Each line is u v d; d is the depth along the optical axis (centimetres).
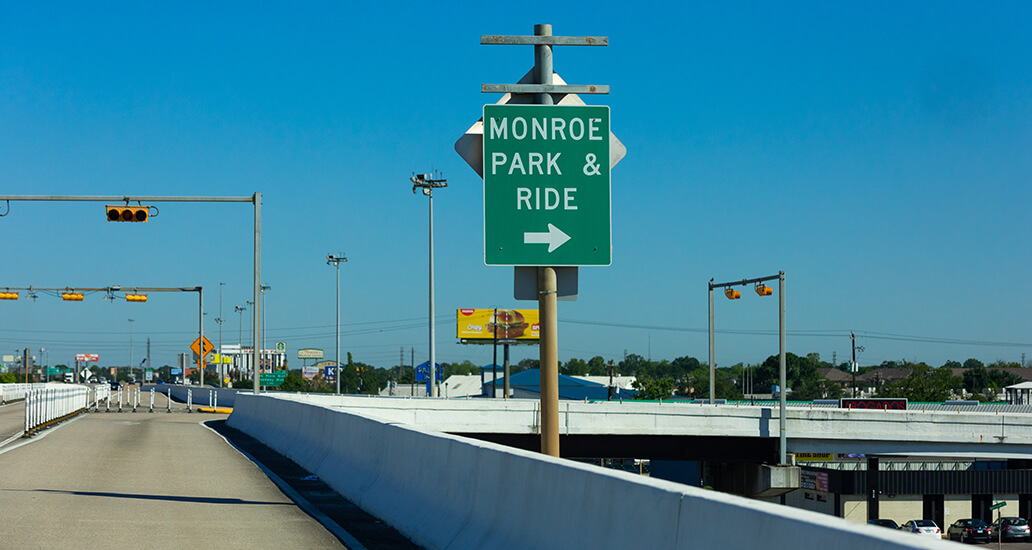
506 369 9144
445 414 3934
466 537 881
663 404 4197
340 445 1573
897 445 4472
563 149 1077
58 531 988
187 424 3522
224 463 1898
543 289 1072
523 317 10488
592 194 1079
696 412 4222
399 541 1012
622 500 629
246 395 3275
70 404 4000
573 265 1071
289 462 1970
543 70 1091
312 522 1113
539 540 746
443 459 1014
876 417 4431
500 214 1066
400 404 3834
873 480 5256
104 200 3209
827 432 4388
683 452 4431
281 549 922
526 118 1075
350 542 977
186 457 2011
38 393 2928
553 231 1070
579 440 4322
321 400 3584
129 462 1850
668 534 566
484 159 1066
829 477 5378
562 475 725
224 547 923
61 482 1473
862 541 397
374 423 1349
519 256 1066
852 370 10131
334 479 1500
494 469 867
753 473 4572
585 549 668
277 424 2441
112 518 1095
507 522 816
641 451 4381
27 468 1673
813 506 5659
